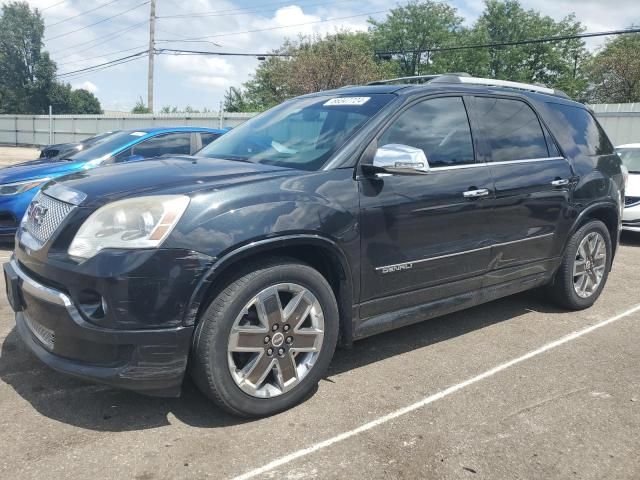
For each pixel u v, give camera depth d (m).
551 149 4.61
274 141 3.78
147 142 7.86
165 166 3.37
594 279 5.12
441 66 49.84
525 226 4.28
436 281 3.74
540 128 4.58
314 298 3.12
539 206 4.35
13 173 6.98
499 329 4.55
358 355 3.95
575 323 4.73
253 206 2.87
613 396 3.40
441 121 3.84
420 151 3.16
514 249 4.23
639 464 2.71
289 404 3.11
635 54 33.16
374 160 3.22
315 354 3.17
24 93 59.06
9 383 3.34
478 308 5.10
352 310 3.35
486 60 49.97
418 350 4.07
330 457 2.69
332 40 31.08
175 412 3.07
